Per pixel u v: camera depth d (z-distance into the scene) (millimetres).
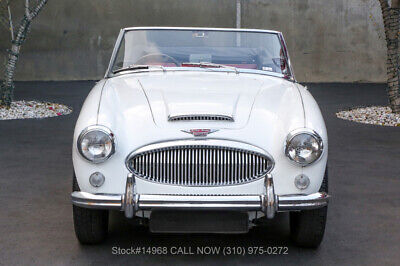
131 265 7398
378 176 12508
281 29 34719
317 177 7207
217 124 7238
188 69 9805
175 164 7004
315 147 7055
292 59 34938
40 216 9477
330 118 21547
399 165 13602
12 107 22984
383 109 23047
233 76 9484
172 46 10281
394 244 8250
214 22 34688
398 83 21516
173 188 6984
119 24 34625
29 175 12383
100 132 7047
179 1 34594
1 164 13430
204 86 8656
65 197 10688
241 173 7066
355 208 10102
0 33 33781
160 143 7020
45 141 16500
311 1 34531
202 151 7008
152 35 10398
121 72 9922
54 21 34562
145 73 9719
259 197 6961
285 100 8023
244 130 7188
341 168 13289
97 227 7828
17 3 33500
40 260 7520
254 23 34719
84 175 7172
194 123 7238
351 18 34656
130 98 8023
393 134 17953
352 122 20578
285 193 7137
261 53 10266
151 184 7012
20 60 34750
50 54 34812
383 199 10695
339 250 8016
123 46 10305
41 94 28172
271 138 7191
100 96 8062
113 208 7051
